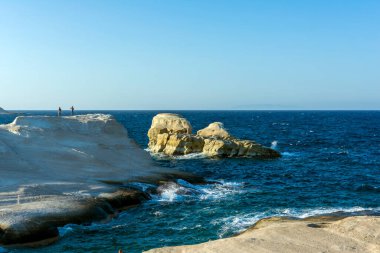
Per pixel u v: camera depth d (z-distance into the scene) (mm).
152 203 25984
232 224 21625
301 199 27828
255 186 32719
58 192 23875
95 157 33406
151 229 20781
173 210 24453
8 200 21125
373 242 14797
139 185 28719
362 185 33031
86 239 19000
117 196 24719
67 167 29625
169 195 27750
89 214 21219
